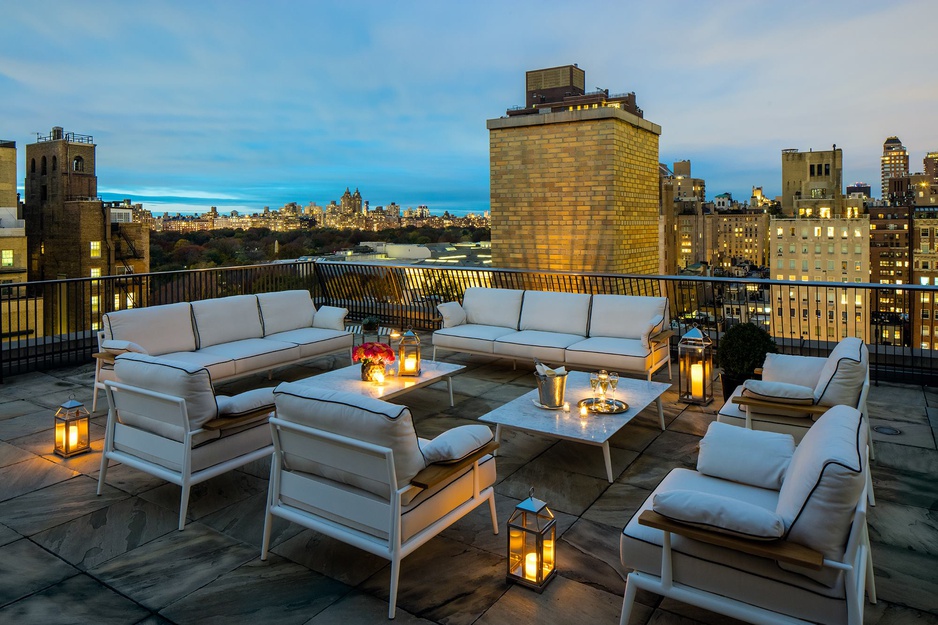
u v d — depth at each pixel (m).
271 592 2.40
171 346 5.29
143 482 3.51
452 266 8.36
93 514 3.10
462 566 2.58
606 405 3.87
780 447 2.39
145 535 2.89
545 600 2.33
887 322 5.69
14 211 21.77
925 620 2.17
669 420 4.60
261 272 8.76
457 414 4.76
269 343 5.66
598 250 7.82
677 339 6.75
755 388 3.39
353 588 2.42
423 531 2.38
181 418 2.93
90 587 2.44
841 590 1.71
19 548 2.76
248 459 3.20
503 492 3.36
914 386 5.35
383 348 4.53
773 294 6.21
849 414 2.09
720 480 2.44
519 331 6.30
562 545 2.76
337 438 2.30
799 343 6.04
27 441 4.17
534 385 5.63
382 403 2.25
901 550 2.68
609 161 7.62
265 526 2.64
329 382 4.49
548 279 8.19
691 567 1.95
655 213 8.95
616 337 5.77
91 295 6.75
